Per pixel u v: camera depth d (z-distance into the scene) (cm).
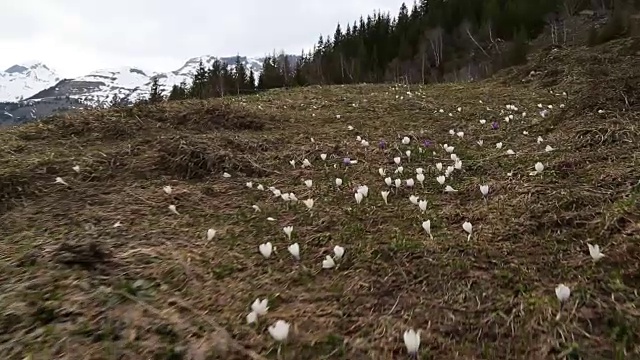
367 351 81
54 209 153
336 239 129
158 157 198
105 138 240
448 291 98
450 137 251
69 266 109
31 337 83
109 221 142
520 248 112
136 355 79
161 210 153
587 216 119
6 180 172
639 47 468
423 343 82
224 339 84
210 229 130
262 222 144
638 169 139
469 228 119
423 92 445
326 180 186
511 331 84
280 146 237
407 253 115
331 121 312
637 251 98
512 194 145
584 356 75
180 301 97
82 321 88
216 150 205
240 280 109
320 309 96
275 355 81
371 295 99
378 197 163
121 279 104
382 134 267
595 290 90
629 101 218
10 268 109
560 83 407
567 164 158
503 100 361
